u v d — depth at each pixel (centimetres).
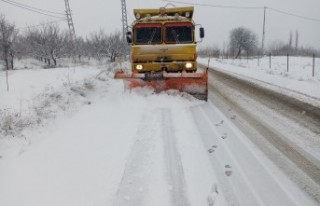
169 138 725
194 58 1260
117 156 621
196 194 490
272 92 1409
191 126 831
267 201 473
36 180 543
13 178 553
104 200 471
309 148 684
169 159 611
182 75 1149
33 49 3469
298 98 1249
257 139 740
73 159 618
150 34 1309
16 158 632
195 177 543
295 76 2102
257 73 2412
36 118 844
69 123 855
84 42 4222
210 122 883
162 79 1172
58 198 485
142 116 905
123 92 1213
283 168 583
